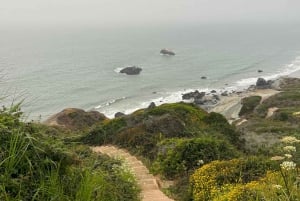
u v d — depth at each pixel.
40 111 58.50
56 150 5.58
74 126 31.67
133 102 79.62
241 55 157.62
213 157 14.70
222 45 196.12
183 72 117.00
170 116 21.33
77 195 4.90
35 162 5.18
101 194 5.61
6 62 107.25
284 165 5.87
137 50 168.75
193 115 23.61
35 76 88.50
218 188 10.11
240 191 8.63
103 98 79.94
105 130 21.88
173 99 83.81
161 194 11.52
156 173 14.58
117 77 104.00
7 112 5.84
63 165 5.53
